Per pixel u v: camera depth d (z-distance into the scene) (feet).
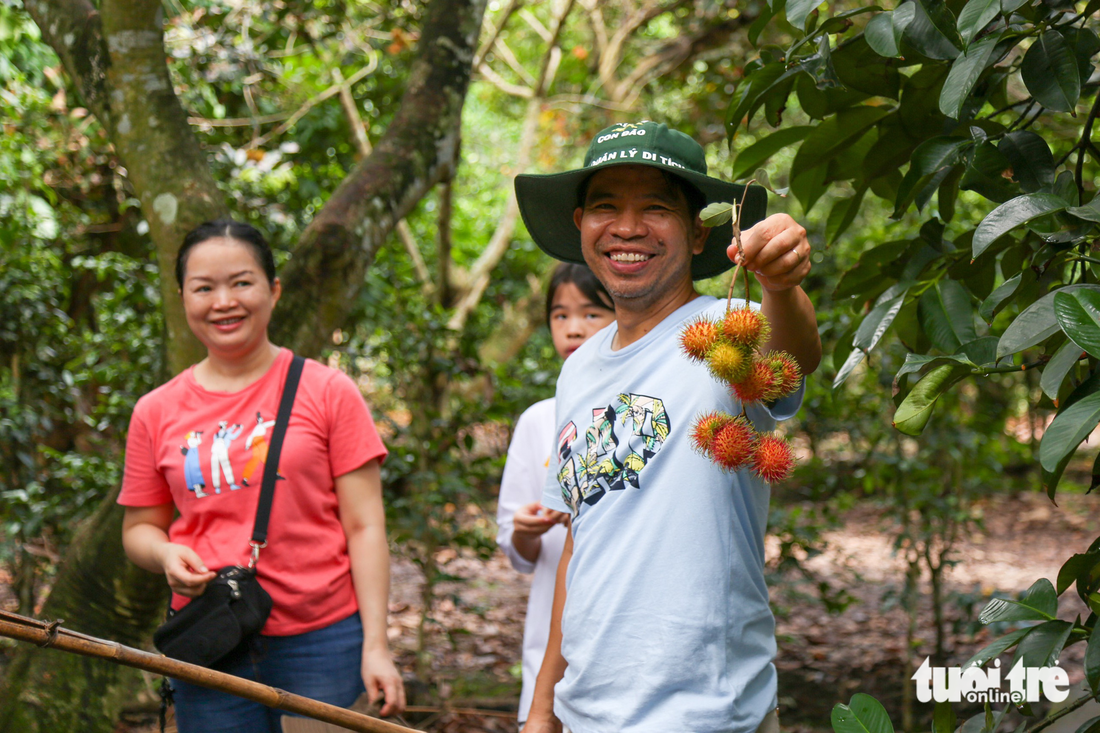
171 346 9.52
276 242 16.80
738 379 4.33
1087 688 4.62
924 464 13.87
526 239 28.40
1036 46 4.74
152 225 9.72
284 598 6.71
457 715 12.96
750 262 4.42
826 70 5.40
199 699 6.61
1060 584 4.60
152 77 10.00
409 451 13.56
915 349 6.35
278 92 20.04
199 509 6.81
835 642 16.44
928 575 20.57
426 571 13.37
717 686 4.99
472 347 14.19
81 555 9.29
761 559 5.46
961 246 6.01
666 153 5.44
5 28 16.01
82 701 8.97
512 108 33.55
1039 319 4.00
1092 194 5.45
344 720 5.04
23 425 13.37
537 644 8.20
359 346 14.43
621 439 5.45
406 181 10.75
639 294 5.60
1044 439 3.74
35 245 15.02
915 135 6.14
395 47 19.52
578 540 5.62
